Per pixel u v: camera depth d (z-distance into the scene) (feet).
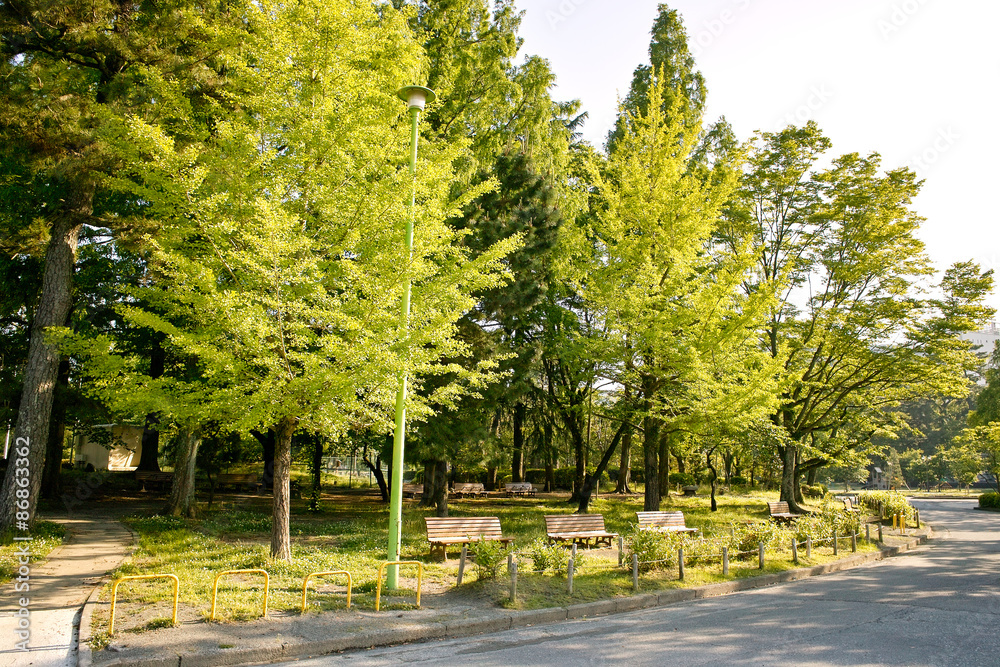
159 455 99.09
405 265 31.68
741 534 44.09
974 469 136.26
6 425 56.75
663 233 52.90
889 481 175.63
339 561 35.94
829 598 32.17
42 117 36.52
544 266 63.41
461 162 53.93
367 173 34.99
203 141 34.60
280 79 32.76
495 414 64.08
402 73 36.99
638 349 52.95
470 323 55.06
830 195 76.33
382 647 22.80
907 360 71.61
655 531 39.65
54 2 35.24
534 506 75.66
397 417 31.53
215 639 21.42
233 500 72.64
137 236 40.63
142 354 62.49
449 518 40.60
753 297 51.57
